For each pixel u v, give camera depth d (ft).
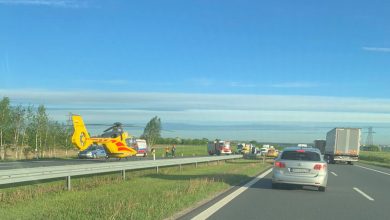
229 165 116.47
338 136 159.94
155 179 65.77
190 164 117.39
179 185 54.39
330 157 168.25
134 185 55.21
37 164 108.17
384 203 45.09
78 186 55.57
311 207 41.16
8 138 175.01
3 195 44.57
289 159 55.16
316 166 53.93
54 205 36.94
